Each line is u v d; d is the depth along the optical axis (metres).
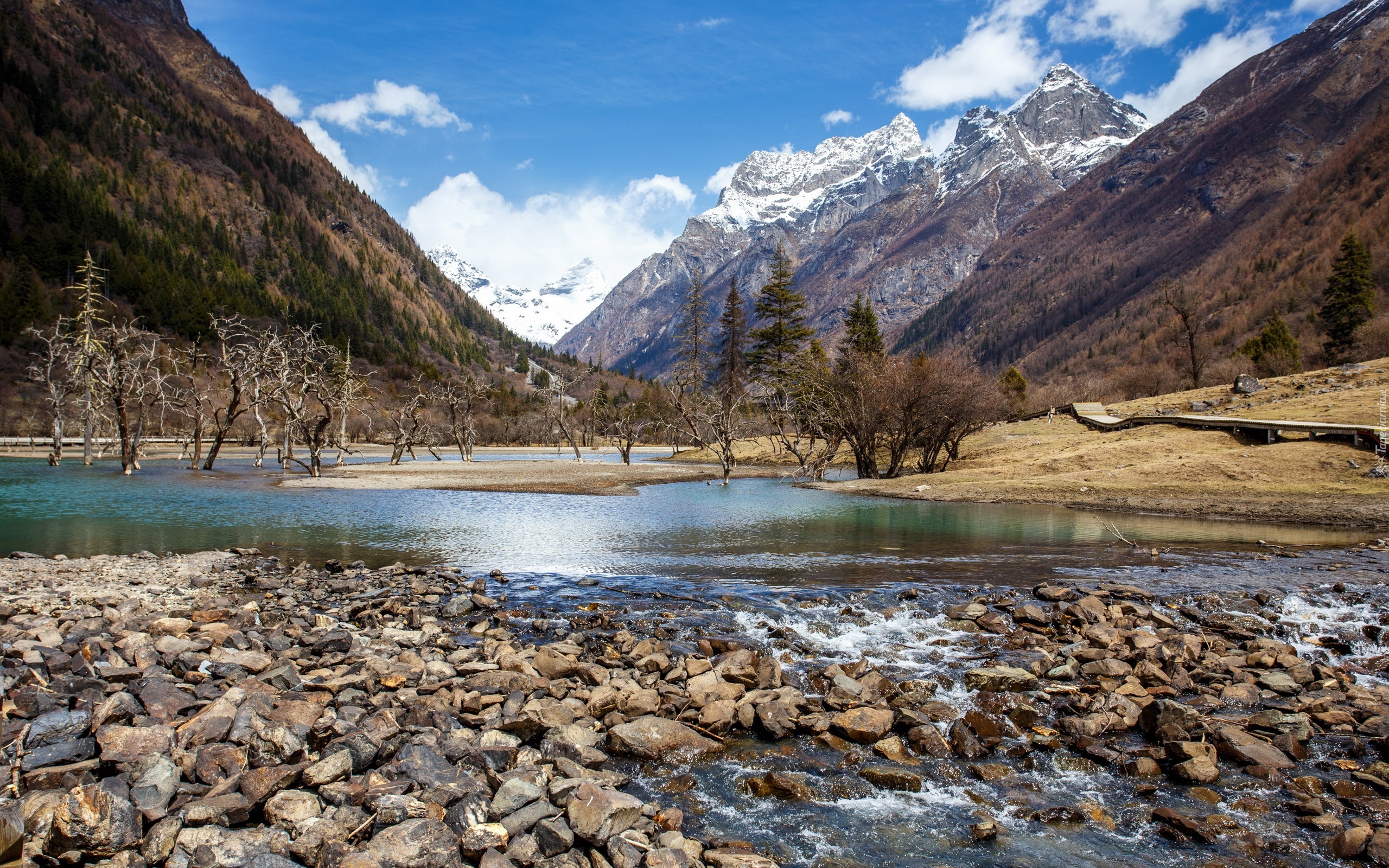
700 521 28.48
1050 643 12.12
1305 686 10.43
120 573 16.86
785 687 9.77
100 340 47.59
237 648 10.72
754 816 6.94
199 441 51.97
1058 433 55.34
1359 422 38.94
